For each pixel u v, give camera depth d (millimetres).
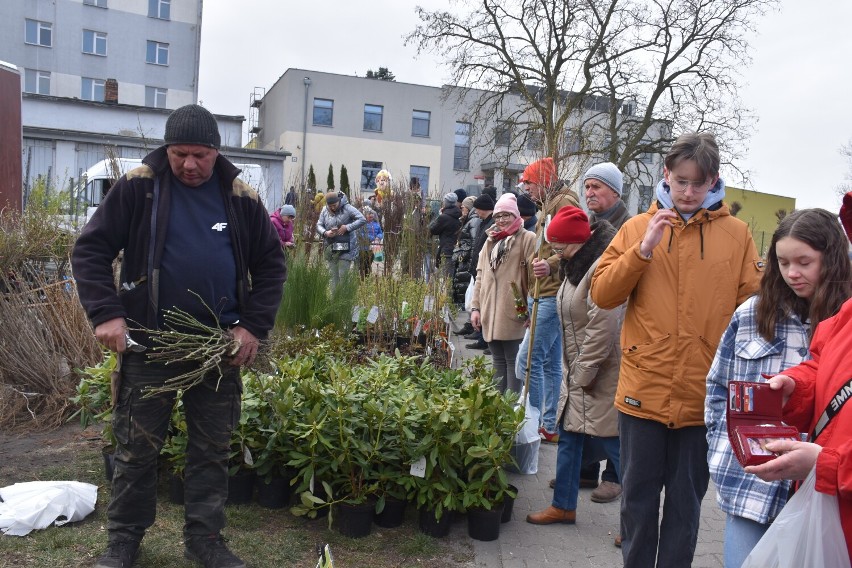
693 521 3137
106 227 3180
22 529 3688
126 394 3248
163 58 43375
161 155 3271
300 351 5977
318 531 4020
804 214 2359
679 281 3090
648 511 3148
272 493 4230
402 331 7734
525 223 7188
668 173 3125
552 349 5793
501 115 24094
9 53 39906
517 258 5715
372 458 4074
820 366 2121
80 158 23016
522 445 4980
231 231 3332
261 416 4250
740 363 2547
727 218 3145
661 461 3145
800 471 1986
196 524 3402
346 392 4160
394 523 4145
